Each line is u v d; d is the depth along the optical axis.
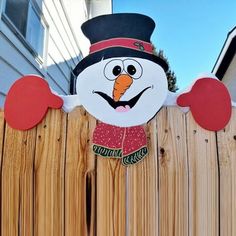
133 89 1.19
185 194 1.16
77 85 1.22
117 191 1.16
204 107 1.20
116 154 1.17
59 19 4.50
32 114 1.22
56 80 4.34
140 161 1.17
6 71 2.61
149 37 1.24
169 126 1.20
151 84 1.20
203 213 1.15
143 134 1.19
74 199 1.17
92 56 1.23
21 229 1.17
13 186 1.20
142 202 1.15
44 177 1.19
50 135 1.21
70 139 1.20
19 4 2.94
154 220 1.14
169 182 1.16
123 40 1.22
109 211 1.16
